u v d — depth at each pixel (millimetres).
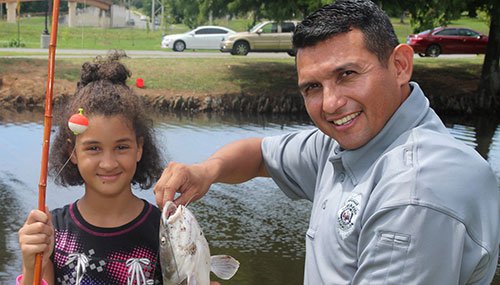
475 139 14477
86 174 2273
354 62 1971
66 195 8445
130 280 2324
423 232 1835
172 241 2023
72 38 34000
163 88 18062
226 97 17766
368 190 2000
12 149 11812
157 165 2525
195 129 14539
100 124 2234
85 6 40500
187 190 2330
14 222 7902
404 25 39562
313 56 2018
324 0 17047
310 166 2590
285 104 17719
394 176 1918
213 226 8008
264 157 2740
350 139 2047
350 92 1990
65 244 2338
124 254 2338
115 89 2318
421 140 1941
